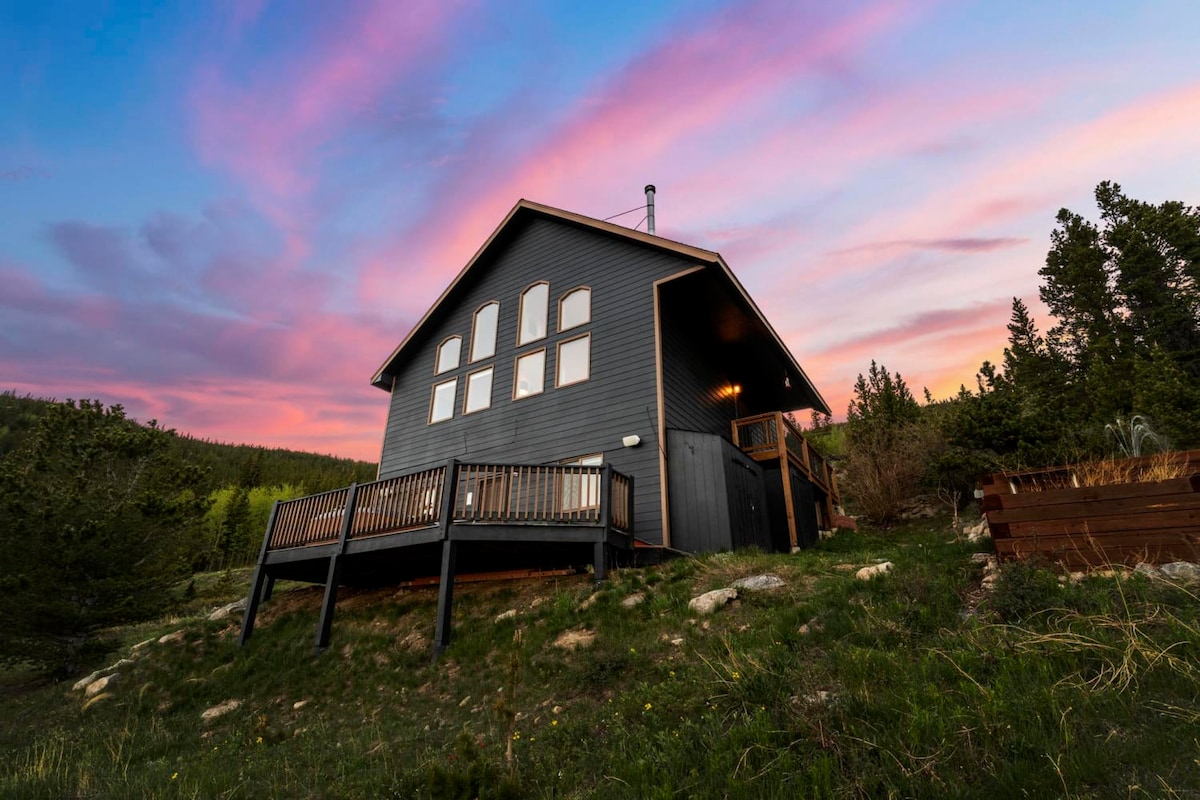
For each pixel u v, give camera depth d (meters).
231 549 34.78
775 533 14.09
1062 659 4.16
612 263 14.38
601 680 5.86
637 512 11.98
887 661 4.57
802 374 17.59
